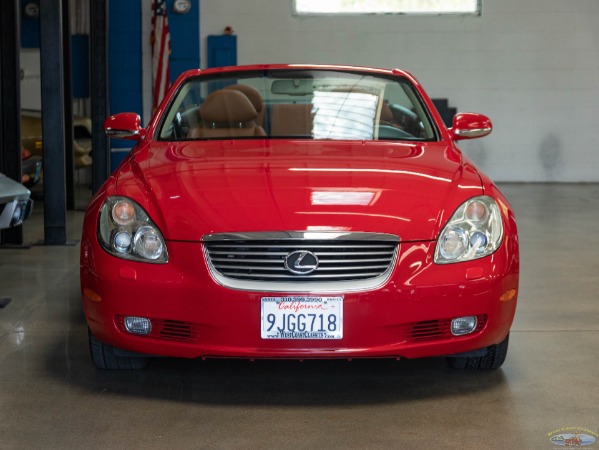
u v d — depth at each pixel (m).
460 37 10.54
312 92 3.29
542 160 10.71
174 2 10.37
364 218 2.37
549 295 4.02
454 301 2.37
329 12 10.52
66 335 3.24
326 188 2.50
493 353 2.70
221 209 2.40
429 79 10.62
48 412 2.39
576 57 10.55
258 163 2.71
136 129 3.15
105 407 2.43
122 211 2.46
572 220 7.00
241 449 2.12
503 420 2.33
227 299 2.32
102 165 7.66
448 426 2.29
